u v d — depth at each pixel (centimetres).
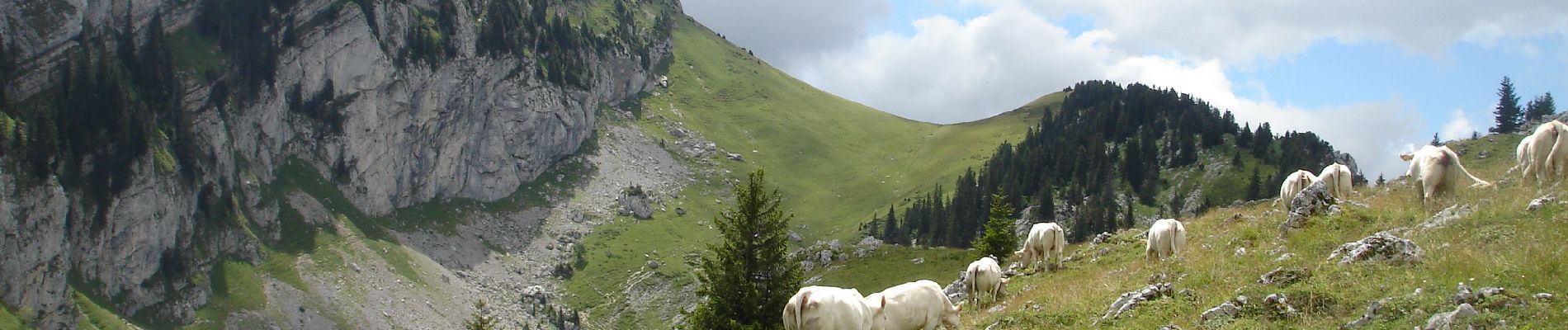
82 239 12150
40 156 11956
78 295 11688
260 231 15138
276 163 17150
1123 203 18375
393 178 18938
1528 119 12900
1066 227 17662
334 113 18488
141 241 12712
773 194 4125
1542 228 2070
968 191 19300
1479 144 9025
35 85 13812
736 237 4031
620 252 19162
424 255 17125
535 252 18912
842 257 11062
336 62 18625
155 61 15312
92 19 15138
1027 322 2402
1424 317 1695
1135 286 2534
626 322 16012
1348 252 2162
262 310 13075
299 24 18488
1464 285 1773
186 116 15312
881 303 2172
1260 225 3184
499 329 14800
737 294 3916
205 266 13350
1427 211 2647
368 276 15050
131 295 12294
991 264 3167
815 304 1967
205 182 14575
